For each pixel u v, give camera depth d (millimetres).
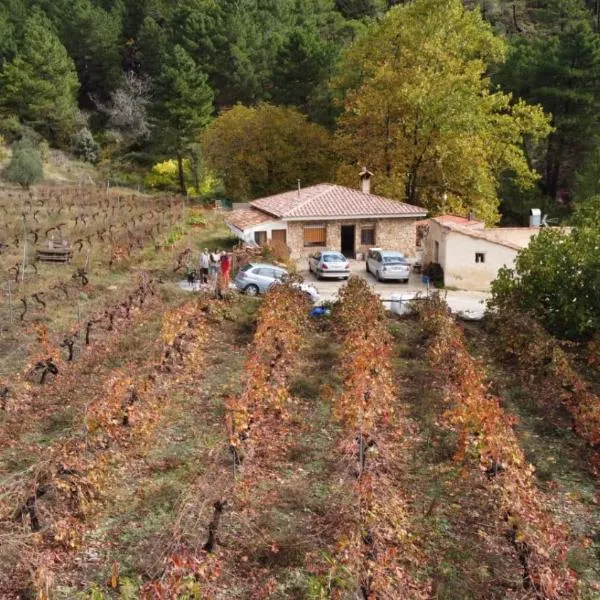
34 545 9367
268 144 51062
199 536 9852
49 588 8570
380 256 34281
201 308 22609
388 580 8180
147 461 12711
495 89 59469
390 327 23578
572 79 54750
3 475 11656
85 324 21266
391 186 44094
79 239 33125
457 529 10859
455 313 26500
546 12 85188
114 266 29906
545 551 8844
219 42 70875
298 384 16844
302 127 51375
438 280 33906
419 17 45344
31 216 39188
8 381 16031
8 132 65875
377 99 43688
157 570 8562
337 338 21953
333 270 33438
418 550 9742
